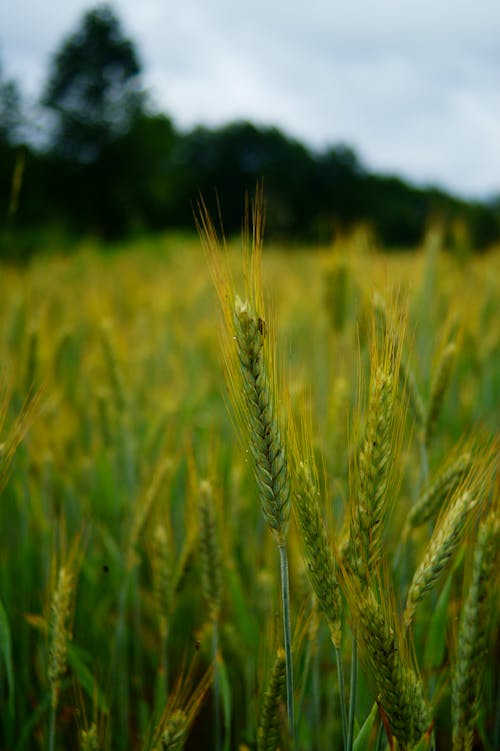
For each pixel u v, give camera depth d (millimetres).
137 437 1240
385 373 604
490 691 776
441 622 715
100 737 691
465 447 717
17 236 4770
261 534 962
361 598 594
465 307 1280
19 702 816
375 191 14727
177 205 15695
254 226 590
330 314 1114
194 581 913
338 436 791
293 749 599
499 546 619
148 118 14922
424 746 592
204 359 1669
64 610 672
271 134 16734
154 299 2135
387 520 610
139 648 865
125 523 987
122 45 14836
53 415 1182
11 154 7191
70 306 1983
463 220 1993
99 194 14273
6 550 976
